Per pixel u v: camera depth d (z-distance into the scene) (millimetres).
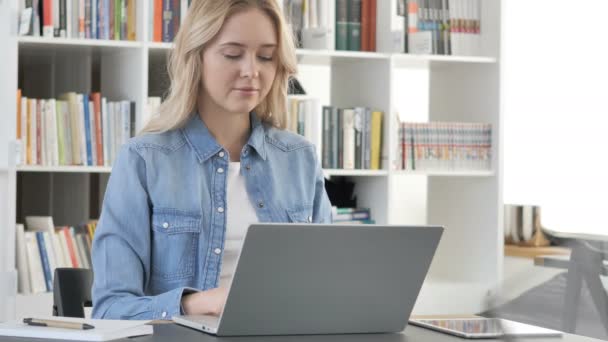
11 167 3256
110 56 3732
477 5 4125
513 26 4906
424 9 4027
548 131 4824
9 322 1421
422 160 4012
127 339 1299
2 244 3244
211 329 1363
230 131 1979
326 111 3832
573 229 4598
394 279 1431
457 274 4258
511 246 4324
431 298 3971
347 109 3859
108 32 3457
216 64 1877
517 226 4320
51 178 3908
